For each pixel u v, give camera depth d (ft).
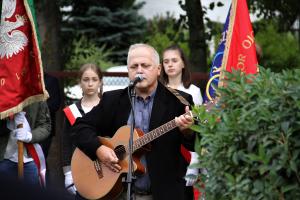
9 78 24.72
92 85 26.25
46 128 25.39
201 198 15.33
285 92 13.44
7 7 25.18
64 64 40.24
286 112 13.26
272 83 13.99
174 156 19.61
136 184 19.72
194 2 36.63
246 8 24.26
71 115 26.05
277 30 52.65
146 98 20.06
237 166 13.97
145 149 19.66
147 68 19.63
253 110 13.55
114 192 20.51
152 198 19.71
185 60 25.13
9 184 9.77
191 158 20.92
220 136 13.97
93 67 26.40
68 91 35.86
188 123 18.76
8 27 25.08
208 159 14.37
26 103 24.79
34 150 25.26
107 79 35.40
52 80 28.19
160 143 19.58
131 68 19.81
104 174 20.66
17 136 24.63
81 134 20.65
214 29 37.81
